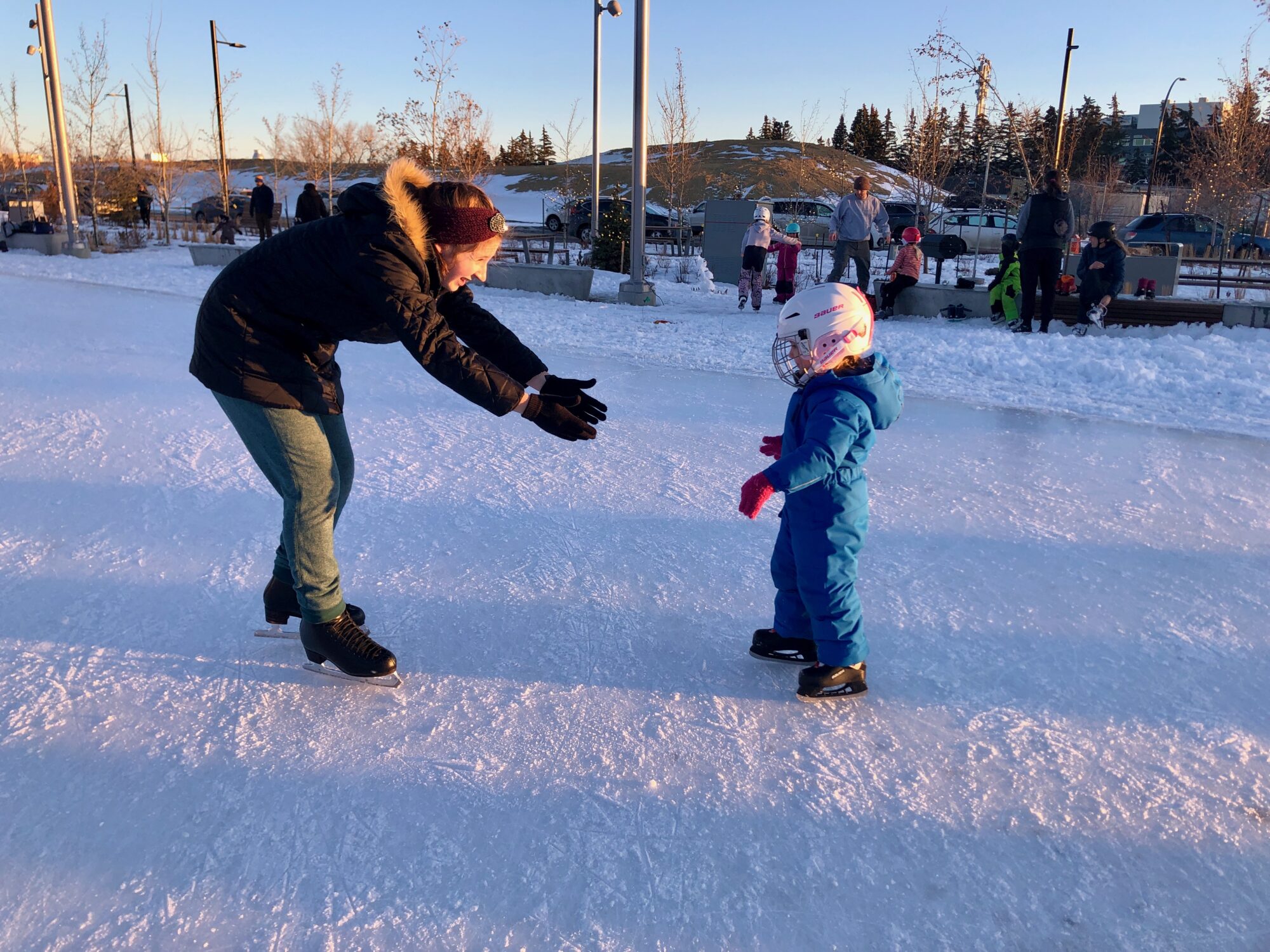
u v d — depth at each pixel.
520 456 5.62
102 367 8.02
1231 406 6.96
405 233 2.58
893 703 2.94
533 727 2.79
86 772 2.55
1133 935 2.01
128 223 28.86
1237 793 2.49
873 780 2.54
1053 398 7.27
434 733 2.76
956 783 2.53
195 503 4.77
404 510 4.68
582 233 25.89
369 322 2.81
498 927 2.02
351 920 2.03
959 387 7.74
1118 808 2.42
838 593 2.88
